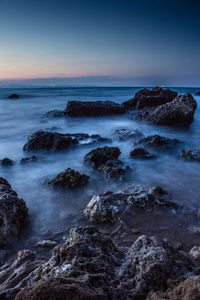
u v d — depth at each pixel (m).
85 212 4.98
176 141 10.71
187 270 2.38
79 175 6.50
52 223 4.74
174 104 14.84
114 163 7.46
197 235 4.09
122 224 4.42
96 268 2.26
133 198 5.06
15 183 6.87
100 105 19.17
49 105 28.75
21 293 1.77
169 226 4.38
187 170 7.64
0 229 4.22
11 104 29.59
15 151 10.23
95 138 11.56
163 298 1.82
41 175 7.45
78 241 2.63
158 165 8.11
